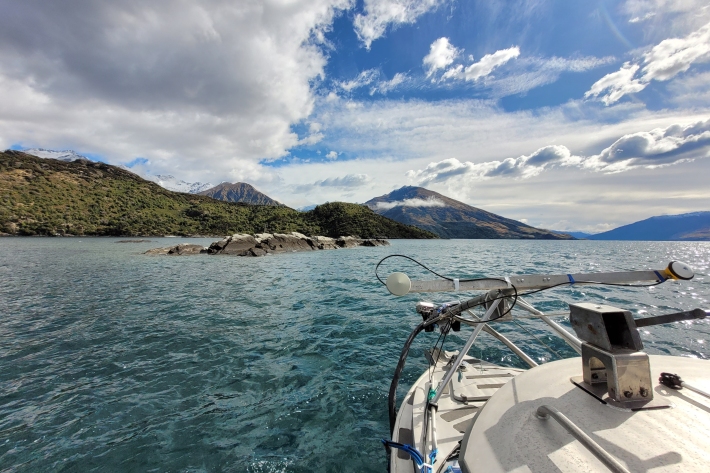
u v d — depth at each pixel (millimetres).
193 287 19438
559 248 84500
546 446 1914
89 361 8203
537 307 12750
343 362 7984
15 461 4672
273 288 19156
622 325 2150
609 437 1819
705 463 1583
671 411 1926
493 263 36438
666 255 56125
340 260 40344
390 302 14836
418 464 2873
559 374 2475
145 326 11164
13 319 12148
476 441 2195
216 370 7609
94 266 30359
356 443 5008
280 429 5355
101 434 5266
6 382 7082
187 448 4918
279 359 8227
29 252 47250
